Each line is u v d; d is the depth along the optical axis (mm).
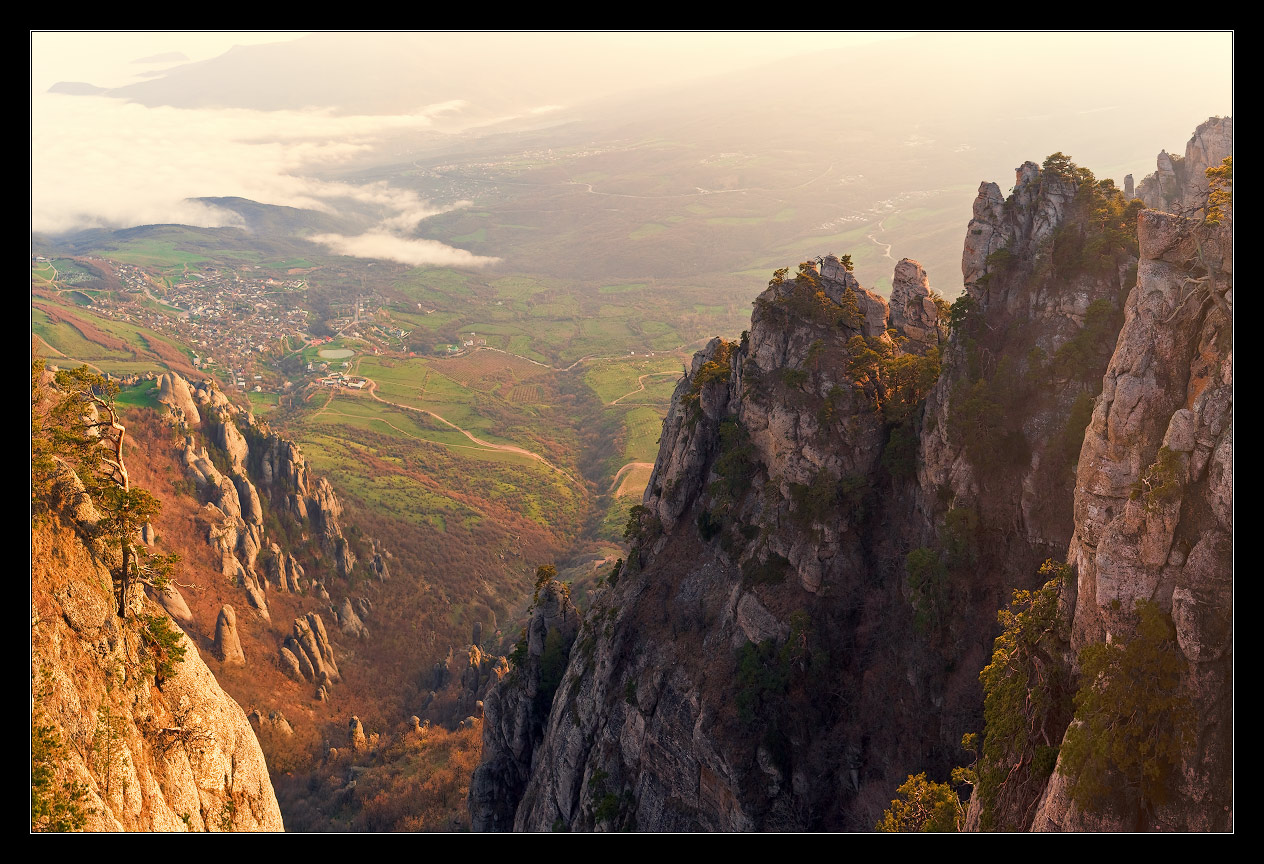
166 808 46656
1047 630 48500
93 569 50031
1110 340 70812
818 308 89438
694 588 86688
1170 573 40312
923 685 69875
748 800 71812
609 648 87312
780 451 83688
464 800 116625
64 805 39531
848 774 70875
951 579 70438
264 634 170875
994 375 75312
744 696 74750
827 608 77312
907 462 78688
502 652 181750
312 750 148000
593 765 84625
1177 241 44625
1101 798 39281
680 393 107875
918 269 96125
